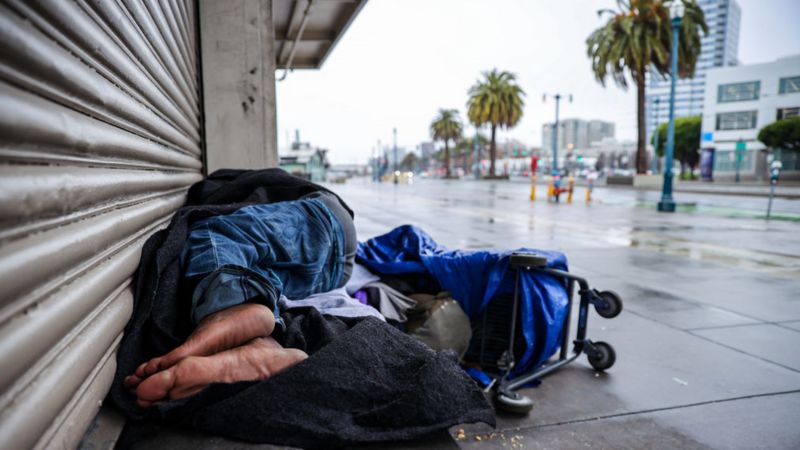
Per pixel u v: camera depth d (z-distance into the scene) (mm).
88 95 1295
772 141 44000
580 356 3541
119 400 1503
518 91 57781
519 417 2623
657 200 22422
